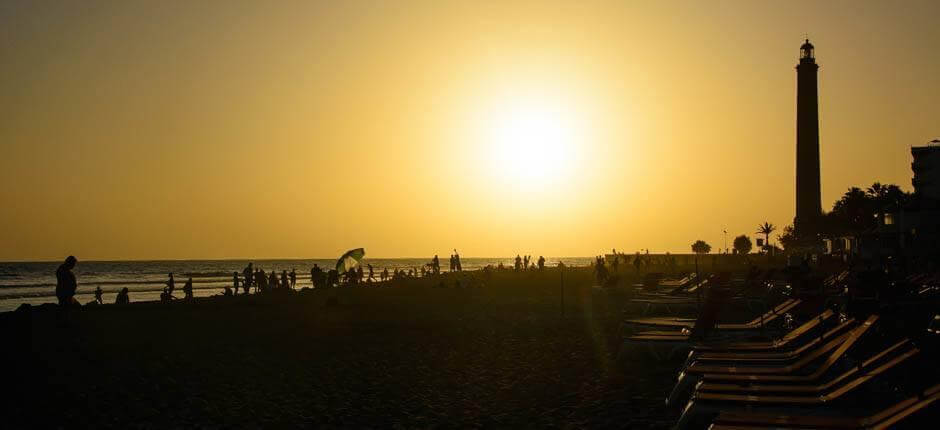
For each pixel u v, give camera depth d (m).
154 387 13.93
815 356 10.48
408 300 36.91
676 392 11.07
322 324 25.55
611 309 30.48
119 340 20.48
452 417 11.23
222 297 40.16
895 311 12.27
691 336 15.24
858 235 57.38
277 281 49.50
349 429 10.65
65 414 11.77
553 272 66.94
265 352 18.58
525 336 21.23
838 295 19.05
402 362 16.80
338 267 47.06
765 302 26.53
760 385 9.60
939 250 39.91
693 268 69.19
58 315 21.11
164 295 36.12
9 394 13.20
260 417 11.45
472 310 30.92
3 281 98.06
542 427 10.42
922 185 55.72
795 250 81.12
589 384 13.46
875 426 6.80
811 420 7.36
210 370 15.83
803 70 79.75
